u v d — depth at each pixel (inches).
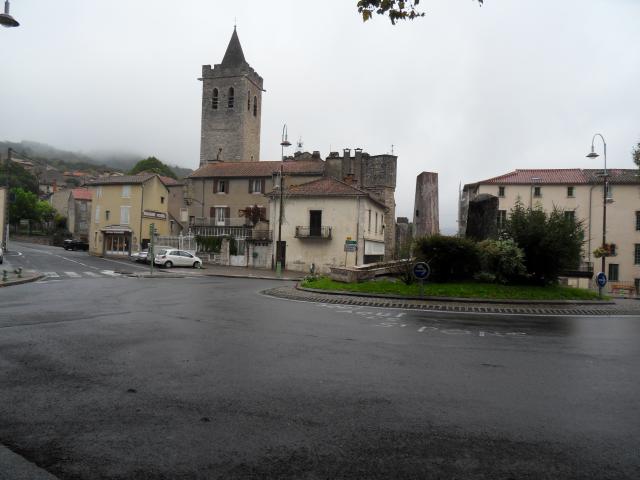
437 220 837.2
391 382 248.5
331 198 1601.9
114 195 2078.0
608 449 168.6
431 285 733.3
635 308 650.2
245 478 142.6
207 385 235.5
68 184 4766.2
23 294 650.2
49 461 151.4
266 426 183.6
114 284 863.7
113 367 265.7
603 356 324.2
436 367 283.7
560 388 243.3
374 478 144.4
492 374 269.7
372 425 187.2
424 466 153.0
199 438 171.0
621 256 1812.3
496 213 824.9
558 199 1860.2
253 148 2970.0
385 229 2102.6
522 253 742.5
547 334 414.3
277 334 382.9
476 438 176.2
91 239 2137.1
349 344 348.5
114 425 181.5
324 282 845.2
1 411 194.4
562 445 171.3
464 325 458.3
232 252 1723.7
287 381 245.8
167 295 685.3
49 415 190.9
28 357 284.7
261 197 2071.9
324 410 203.2
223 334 375.9
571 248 746.2
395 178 2159.2
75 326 395.9
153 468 147.9
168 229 2203.5
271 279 1244.5
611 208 1830.7
